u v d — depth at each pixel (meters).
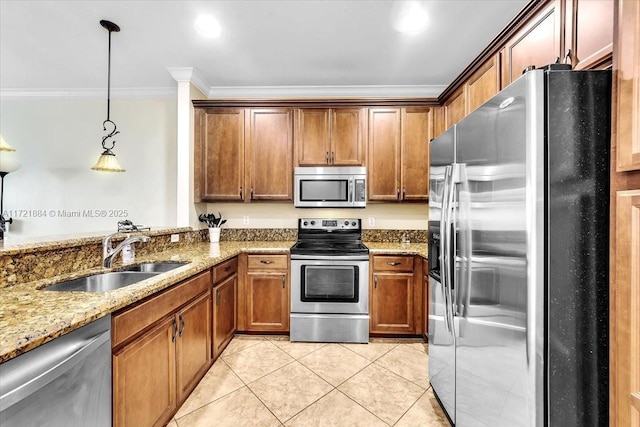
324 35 2.20
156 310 1.42
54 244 1.48
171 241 2.56
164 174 3.31
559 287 0.94
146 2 1.87
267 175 2.95
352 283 2.64
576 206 0.93
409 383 2.01
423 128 2.90
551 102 0.93
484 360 1.19
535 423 0.95
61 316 0.94
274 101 2.92
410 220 3.25
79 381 0.98
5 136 3.36
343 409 1.75
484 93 2.08
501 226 1.07
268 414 1.70
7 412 0.76
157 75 2.91
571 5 1.33
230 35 2.21
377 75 2.85
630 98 0.81
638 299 0.80
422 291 2.63
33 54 2.53
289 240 3.28
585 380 0.94
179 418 1.66
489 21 2.03
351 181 2.88
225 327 2.44
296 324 2.65
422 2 1.84
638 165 0.79
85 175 3.35
